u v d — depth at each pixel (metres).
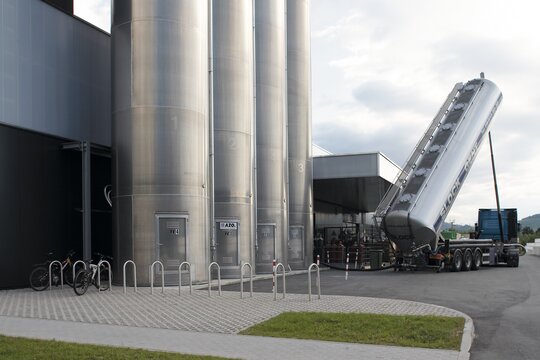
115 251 19.16
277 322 10.71
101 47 22.44
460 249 26.92
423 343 8.91
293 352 8.29
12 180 17.89
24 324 10.88
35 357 7.65
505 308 13.38
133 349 8.27
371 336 9.39
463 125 27.08
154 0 19.03
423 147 26.97
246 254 23.05
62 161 20.11
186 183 19.06
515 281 20.88
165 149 18.80
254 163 25.47
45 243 19.02
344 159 32.91
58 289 17.55
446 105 28.31
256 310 12.66
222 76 22.97
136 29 19.05
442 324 10.35
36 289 17.17
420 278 22.39
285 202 26.67
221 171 22.69
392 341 9.03
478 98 28.12
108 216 22.38
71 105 20.70
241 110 23.31
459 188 26.70
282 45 27.19
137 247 18.55
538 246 55.06
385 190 40.12
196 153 19.48
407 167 26.69
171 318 11.55
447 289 17.83
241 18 23.59
